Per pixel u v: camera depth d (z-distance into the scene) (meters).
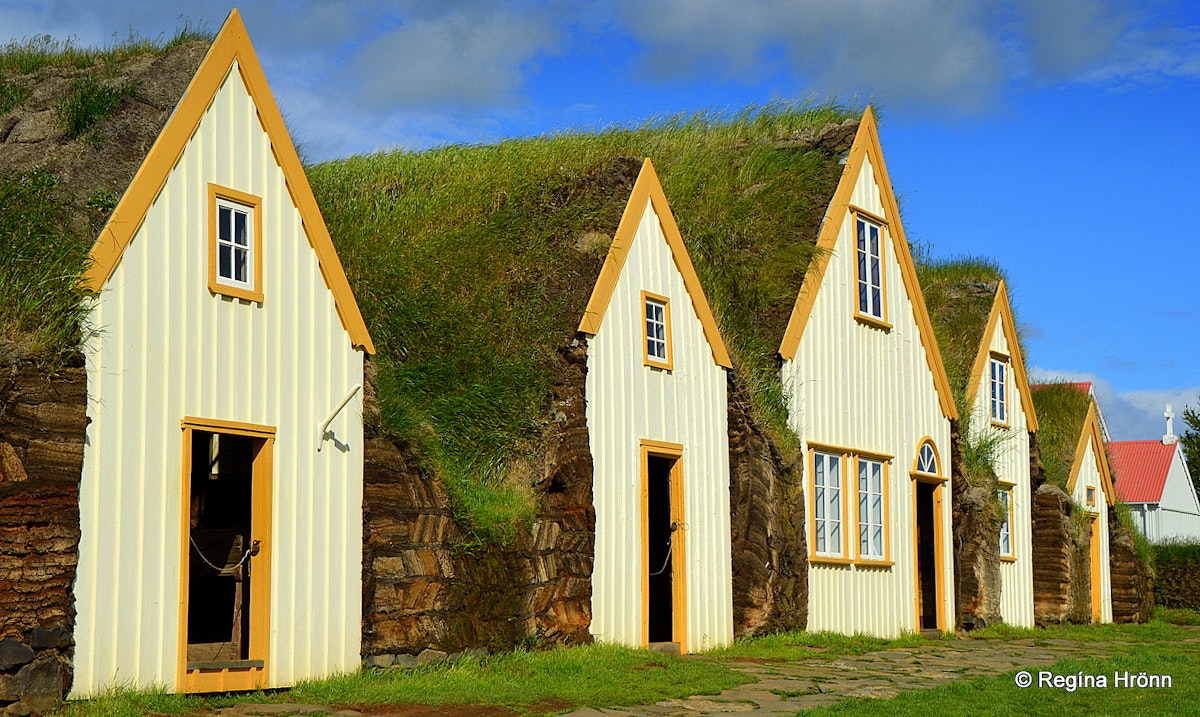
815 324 21.14
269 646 12.48
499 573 14.95
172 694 11.45
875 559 21.97
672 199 22.12
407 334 16.91
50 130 14.48
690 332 18.62
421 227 19.19
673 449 17.91
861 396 22.14
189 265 12.15
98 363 11.18
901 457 23.08
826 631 20.09
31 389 10.61
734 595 18.98
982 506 24.80
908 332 23.89
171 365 11.85
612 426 16.89
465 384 16.50
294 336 13.18
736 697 13.38
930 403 24.33
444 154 22.94
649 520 19.42
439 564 14.29
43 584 10.52
